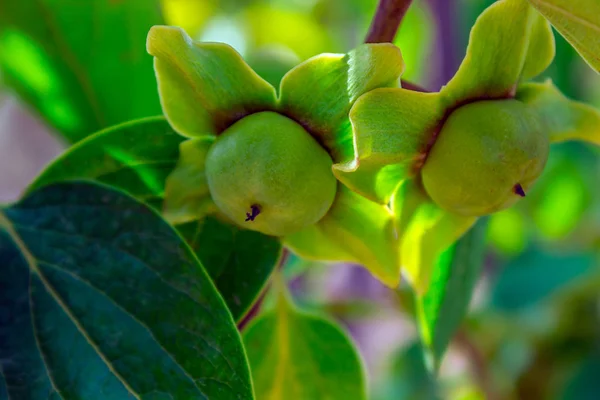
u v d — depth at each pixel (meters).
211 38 0.64
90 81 0.40
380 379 0.72
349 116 0.33
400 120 0.34
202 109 0.34
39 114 0.40
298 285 0.68
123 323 0.34
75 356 0.34
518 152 0.34
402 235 0.35
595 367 0.55
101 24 0.40
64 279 0.35
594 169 0.67
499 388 0.60
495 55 0.34
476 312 0.60
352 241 0.35
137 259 0.35
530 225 0.67
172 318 0.34
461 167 0.34
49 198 0.35
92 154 0.36
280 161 0.34
